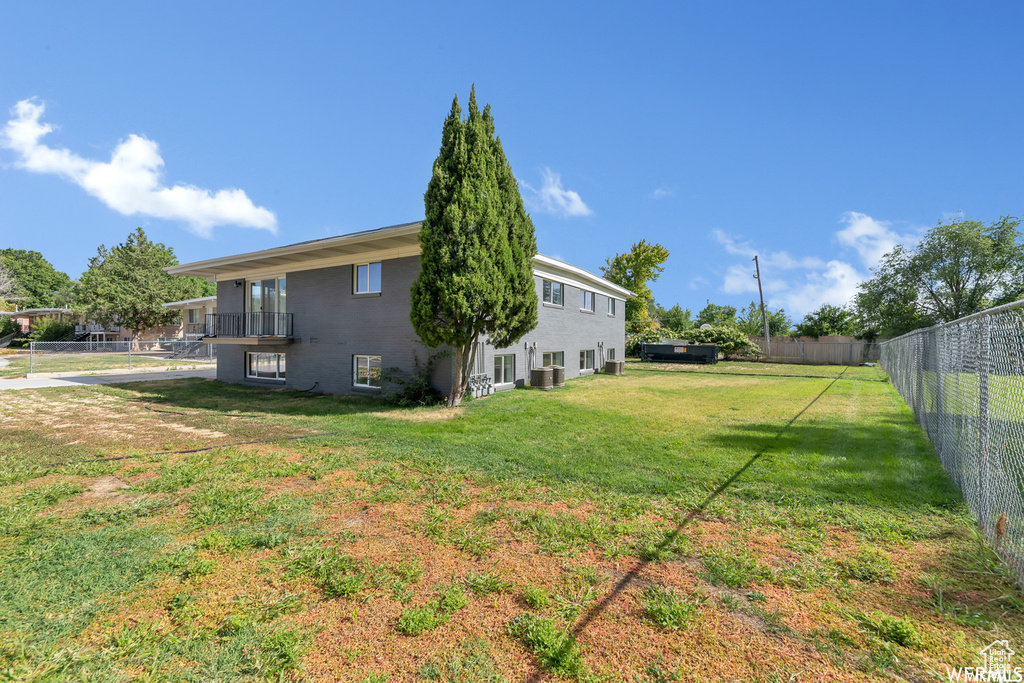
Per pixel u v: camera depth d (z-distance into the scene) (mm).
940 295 28281
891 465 6160
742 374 21969
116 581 3285
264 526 4281
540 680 2336
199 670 2404
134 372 21250
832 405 11703
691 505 4750
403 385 12438
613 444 7391
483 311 10570
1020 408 3584
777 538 3982
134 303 37531
